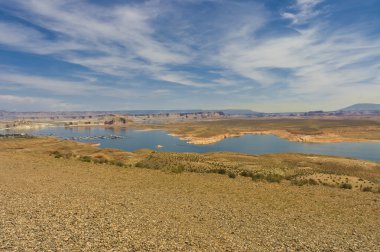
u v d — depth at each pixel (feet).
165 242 48.34
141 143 618.03
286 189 103.19
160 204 74.79
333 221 68.59
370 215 75.10
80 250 42.60
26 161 150.41
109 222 56.34
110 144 596.70
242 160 247.50
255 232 57.31
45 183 95.40
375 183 140.56
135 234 50.90
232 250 47.32
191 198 84.23
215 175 129.70
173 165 163.63
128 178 113.70
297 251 48.62
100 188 91.81
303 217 70.44
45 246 43.04
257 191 97.60
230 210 73.05
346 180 138.72
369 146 542.16
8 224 51.52
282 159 272.72
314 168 211.61
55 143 446.19
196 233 54.19
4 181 95.30
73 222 54.85
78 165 144.25
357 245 53.11
